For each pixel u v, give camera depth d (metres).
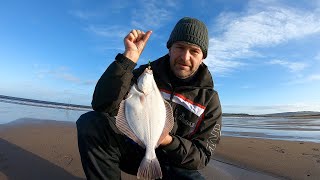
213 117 0.92
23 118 2.53
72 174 1.11
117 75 0.79
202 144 0.89
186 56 0.86
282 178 1.32
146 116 0.71
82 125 0.87
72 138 1.69
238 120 6.58
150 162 0.69
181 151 0.83
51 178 1.05
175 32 0.88
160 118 0.72
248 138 2.51
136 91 0.72
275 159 1.63
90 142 0.86
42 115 3.13
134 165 0.93
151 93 0.72
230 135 2.84
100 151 0.86
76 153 1.35
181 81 0.92
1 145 1.39
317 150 1.99
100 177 0.87
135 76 0.93
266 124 5.15
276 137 2.88
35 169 1.12
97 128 0.86
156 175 0.69
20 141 1.50
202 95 0.92
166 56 0.95
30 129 1.91
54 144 1.49
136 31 0.81
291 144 2.23
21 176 1.04
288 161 1.60
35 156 1.26
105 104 0.82
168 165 0.91
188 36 0.85
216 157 1.63
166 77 0.92
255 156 1.69
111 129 0.86
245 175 1.33
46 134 1.76
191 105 0.91
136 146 0.88
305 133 3.45
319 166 1.52
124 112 0.72
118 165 0.91
